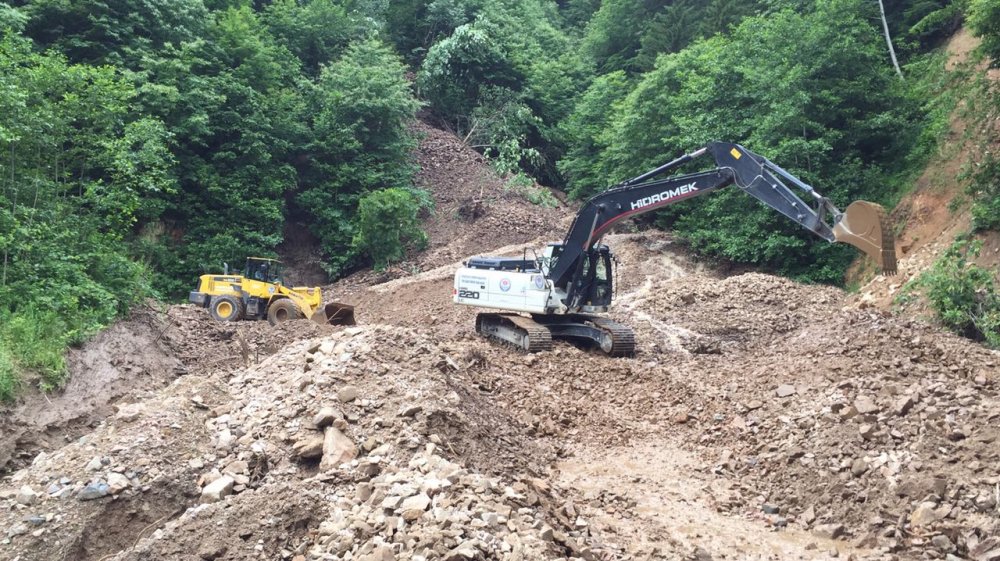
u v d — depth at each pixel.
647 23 43.28
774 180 12.49
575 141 38.84
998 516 6.95
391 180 32.97
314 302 20.28
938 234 19.31
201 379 9.48
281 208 29.98
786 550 6.97
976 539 6.72
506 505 6.29
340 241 31.30
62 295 11.96
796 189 22.42
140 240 24.61
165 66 25.94
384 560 5.32
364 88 32.97
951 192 19.80
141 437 7.41
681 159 13.77
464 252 30.14
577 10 57.75
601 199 14.55
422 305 22.56
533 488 7.54
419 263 29.97
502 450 8.48
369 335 9.87
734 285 19.92
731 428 10.22
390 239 29.88
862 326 13.28
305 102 33.09
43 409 9.92
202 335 15.23
